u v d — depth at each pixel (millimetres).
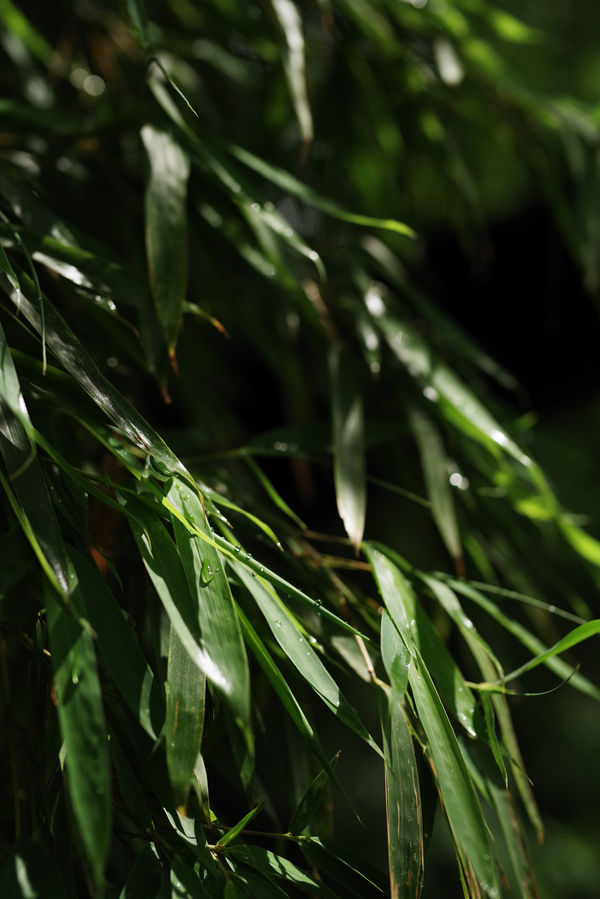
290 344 1891
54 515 1422
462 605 1722
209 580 1439
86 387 1454
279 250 1685
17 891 1378
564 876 3691
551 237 4820
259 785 1624
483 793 1523
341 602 1567
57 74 2035
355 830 3686
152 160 1595
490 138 2258
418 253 2395
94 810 1354
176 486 1464
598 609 4273
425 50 2061
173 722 1403
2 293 1548
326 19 1778
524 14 4020
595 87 4121
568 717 4227
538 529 1832
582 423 4785
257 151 2088
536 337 5133
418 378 1718
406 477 1802
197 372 1975
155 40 2061
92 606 1428
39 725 1444
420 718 1457
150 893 1413
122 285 1572
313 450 1648
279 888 1437
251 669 1585
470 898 1438
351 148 2086
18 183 1589
